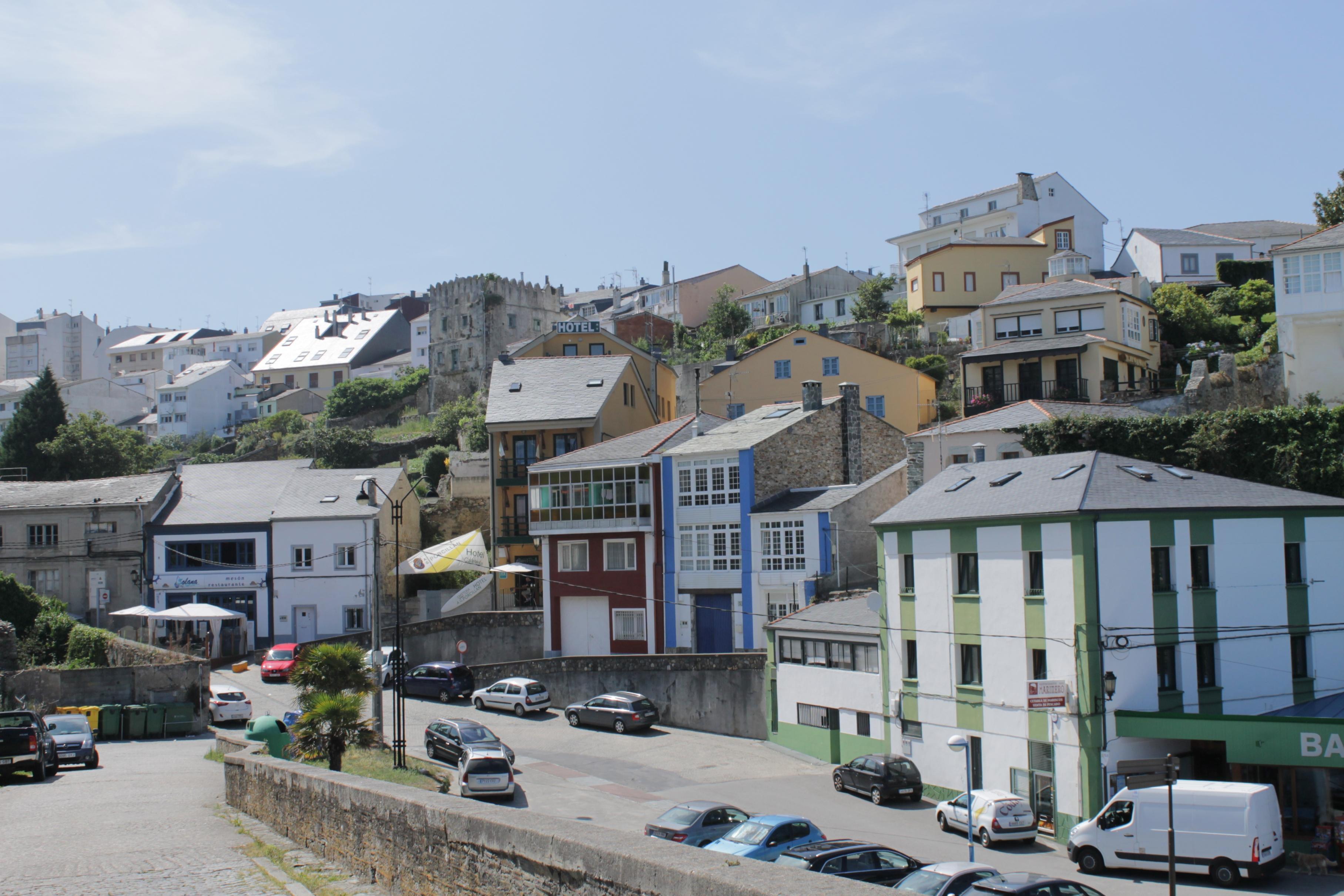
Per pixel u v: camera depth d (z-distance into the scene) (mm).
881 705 36562
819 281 99250
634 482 49219
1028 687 28969
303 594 56031
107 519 57281
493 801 30719
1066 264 72250
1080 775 29281
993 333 64938
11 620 49031
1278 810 24844
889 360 67188
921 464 46875
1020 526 31984
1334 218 64250
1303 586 32781
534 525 51531
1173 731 28672
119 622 56406
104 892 13242
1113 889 23984
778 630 40875
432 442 90500
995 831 27906
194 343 158750
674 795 32594
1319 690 32625
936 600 34875
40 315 166000
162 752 34000
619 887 8281
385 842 12906
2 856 15898
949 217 97750
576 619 50875
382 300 168375
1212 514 31625
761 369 68812
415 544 62750
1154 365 63531
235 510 57938
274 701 44312
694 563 47906
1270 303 66312
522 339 108500
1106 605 29875
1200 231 85438
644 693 43781
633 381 64375
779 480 48156
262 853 15789
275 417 110250
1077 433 43281
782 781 35125
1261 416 41031
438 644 51406
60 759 29281
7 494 59625
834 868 20734
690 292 110562
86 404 129000
